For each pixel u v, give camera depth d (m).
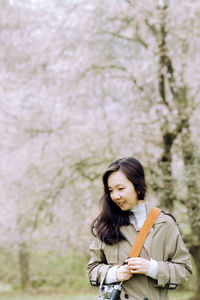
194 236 7.89
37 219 8.90
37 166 8.82
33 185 8.75
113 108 8.32
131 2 8.08
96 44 8.67
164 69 7.85
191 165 7.63
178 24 8.17
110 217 2.41
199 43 8.23
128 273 2.25
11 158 8.85
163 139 7.95
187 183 7.42
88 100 8.59
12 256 12.17
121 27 8.54
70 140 8.52
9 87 8.71
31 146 8.74
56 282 12.41
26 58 8.98
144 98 8.30
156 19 7.88
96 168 8.77
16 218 8.97
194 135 8.19
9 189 8.95
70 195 8.77
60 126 8.55
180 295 10.09
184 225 8.16
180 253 2.37
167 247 2.36
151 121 7.90
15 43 8.91
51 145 8.59
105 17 8.38
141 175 2.43
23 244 9.61
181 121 7.77
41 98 8.48
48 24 9.02
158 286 2.28
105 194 2.48
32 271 12.50
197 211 7.48
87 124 8.34
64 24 8.57
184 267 2.34
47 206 8.72
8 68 8.97
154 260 2.26
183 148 7.96
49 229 8.80
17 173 8.89
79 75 8.50
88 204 8.36
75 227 8.58
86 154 8.54
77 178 8.79
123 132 8.21
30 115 8.55
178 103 8.08
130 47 8.73
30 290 11.86
